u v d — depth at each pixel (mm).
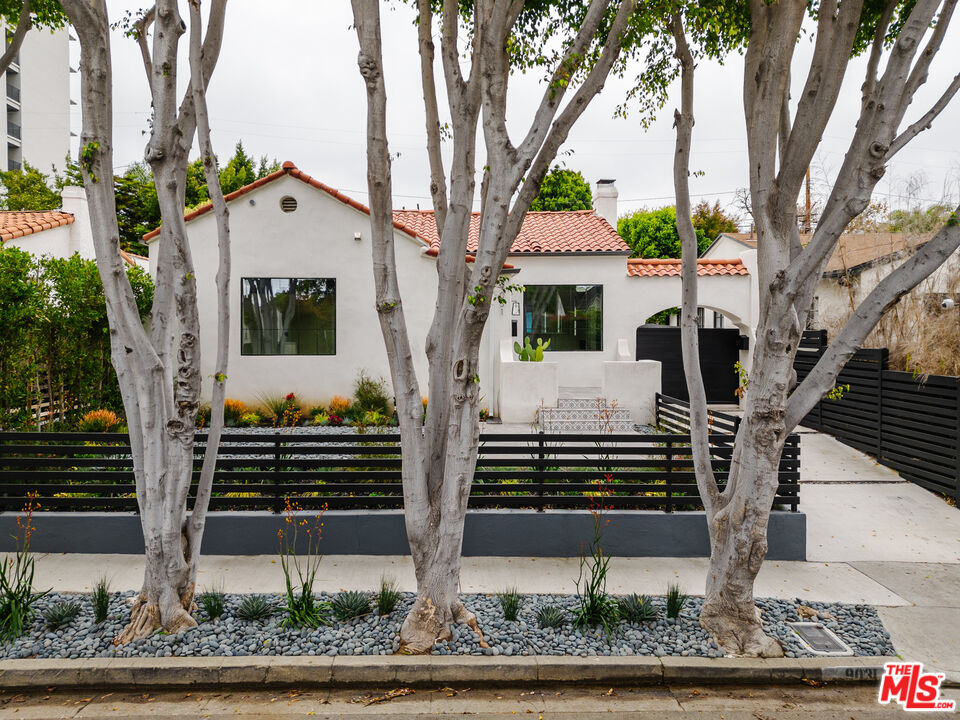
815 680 4809
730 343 16016
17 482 7043
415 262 12555
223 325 5238
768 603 5852
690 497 7160
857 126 4867
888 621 5598
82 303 10547
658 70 6738
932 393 9383
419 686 4695
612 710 4445
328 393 12555
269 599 5730
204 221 12297
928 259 4559
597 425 11680
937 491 9195
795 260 4738
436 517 5133
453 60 5027
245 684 4656
